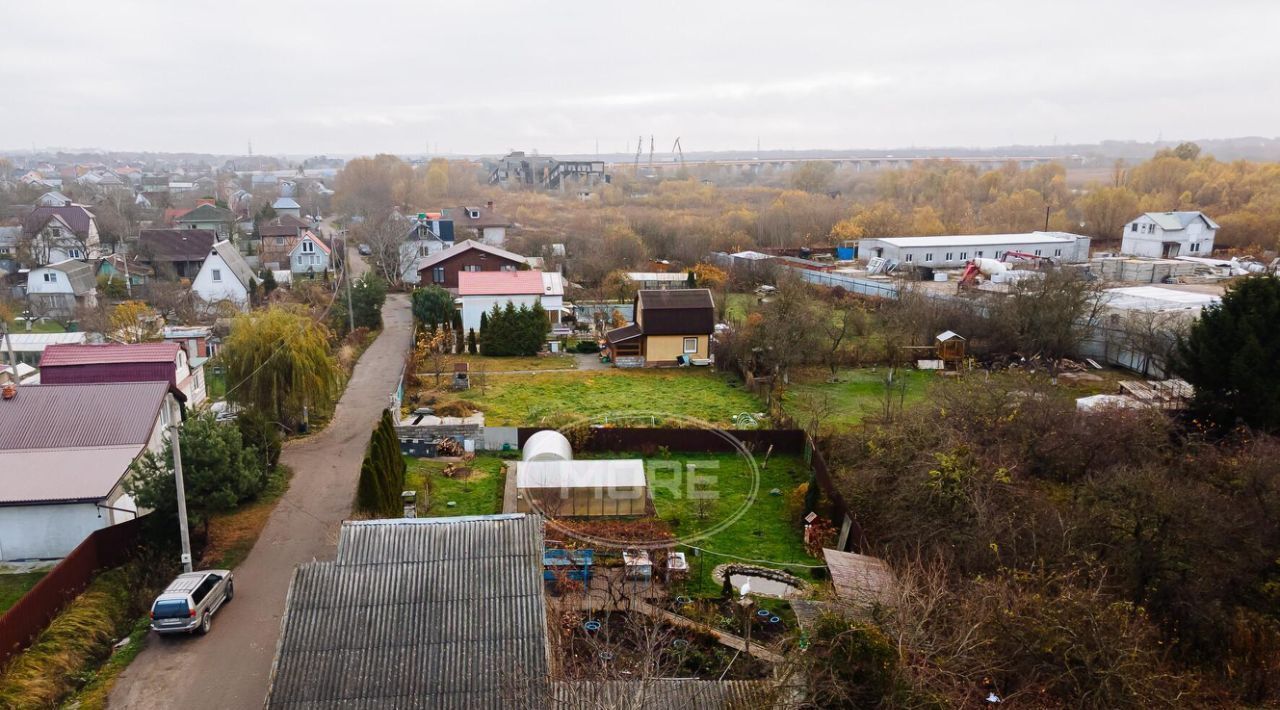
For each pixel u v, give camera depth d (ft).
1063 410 95.81
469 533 58.44
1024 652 51.93
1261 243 291.58
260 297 210.79
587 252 266.36
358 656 49.57
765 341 142.61
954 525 71.26
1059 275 157.17
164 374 102.32
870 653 42.27
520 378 144.46
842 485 88.22
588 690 47.60
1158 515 65.10
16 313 187.11
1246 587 65.00
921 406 109.19
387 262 248.52
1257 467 72.74
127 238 298.56
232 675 61.05
